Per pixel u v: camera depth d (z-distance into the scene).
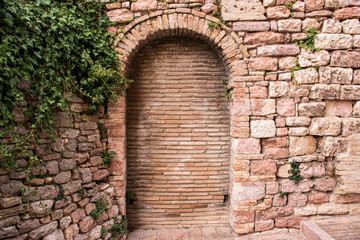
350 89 3.49
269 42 3.46
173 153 3.97
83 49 3.10
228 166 4.03
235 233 3.63
